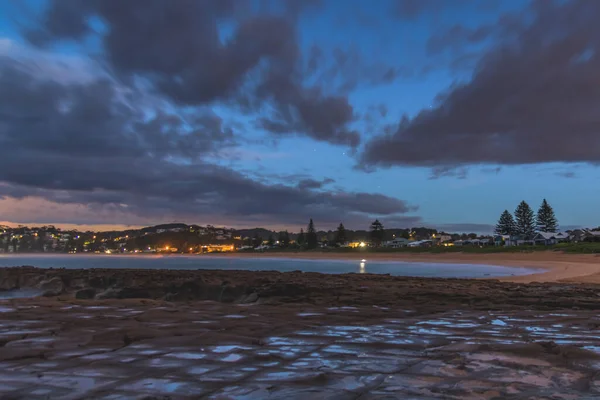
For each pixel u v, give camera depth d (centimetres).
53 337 647
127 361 501
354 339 632
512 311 977
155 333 673
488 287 1616
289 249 19962
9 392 385
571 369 461
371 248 14575
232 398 367
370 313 923
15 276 2767
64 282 2589
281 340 626
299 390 388
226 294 1764
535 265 5525
